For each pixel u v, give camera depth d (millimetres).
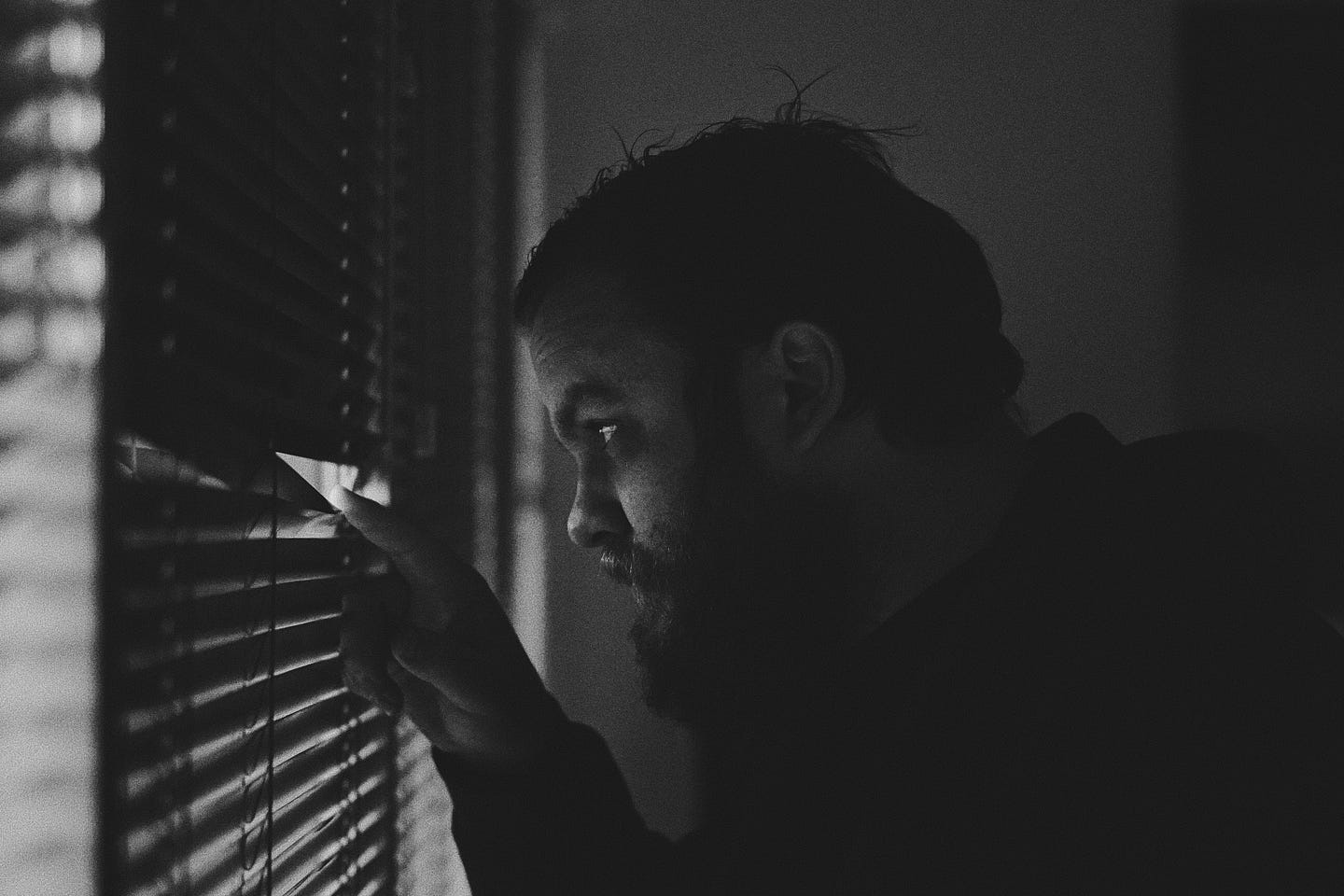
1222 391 2139
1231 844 596
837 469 770
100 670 494
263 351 719
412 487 1182
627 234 788
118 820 504
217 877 626
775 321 767
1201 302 2145
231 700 656
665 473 775
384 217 1051
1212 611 666
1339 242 2141
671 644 784
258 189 717
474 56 1601
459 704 888
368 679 899
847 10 2193
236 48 676
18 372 464
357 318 933
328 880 864
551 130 2174
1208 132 2158
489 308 1713
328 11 864
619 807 1008
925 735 679
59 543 494
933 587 754
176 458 593
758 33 2189
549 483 2121
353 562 935
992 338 806
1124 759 625
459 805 942
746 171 803
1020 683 668
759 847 817
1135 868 601
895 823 666
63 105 494
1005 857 627
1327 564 2102
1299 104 2158
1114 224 2160
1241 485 711
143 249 557
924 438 766
